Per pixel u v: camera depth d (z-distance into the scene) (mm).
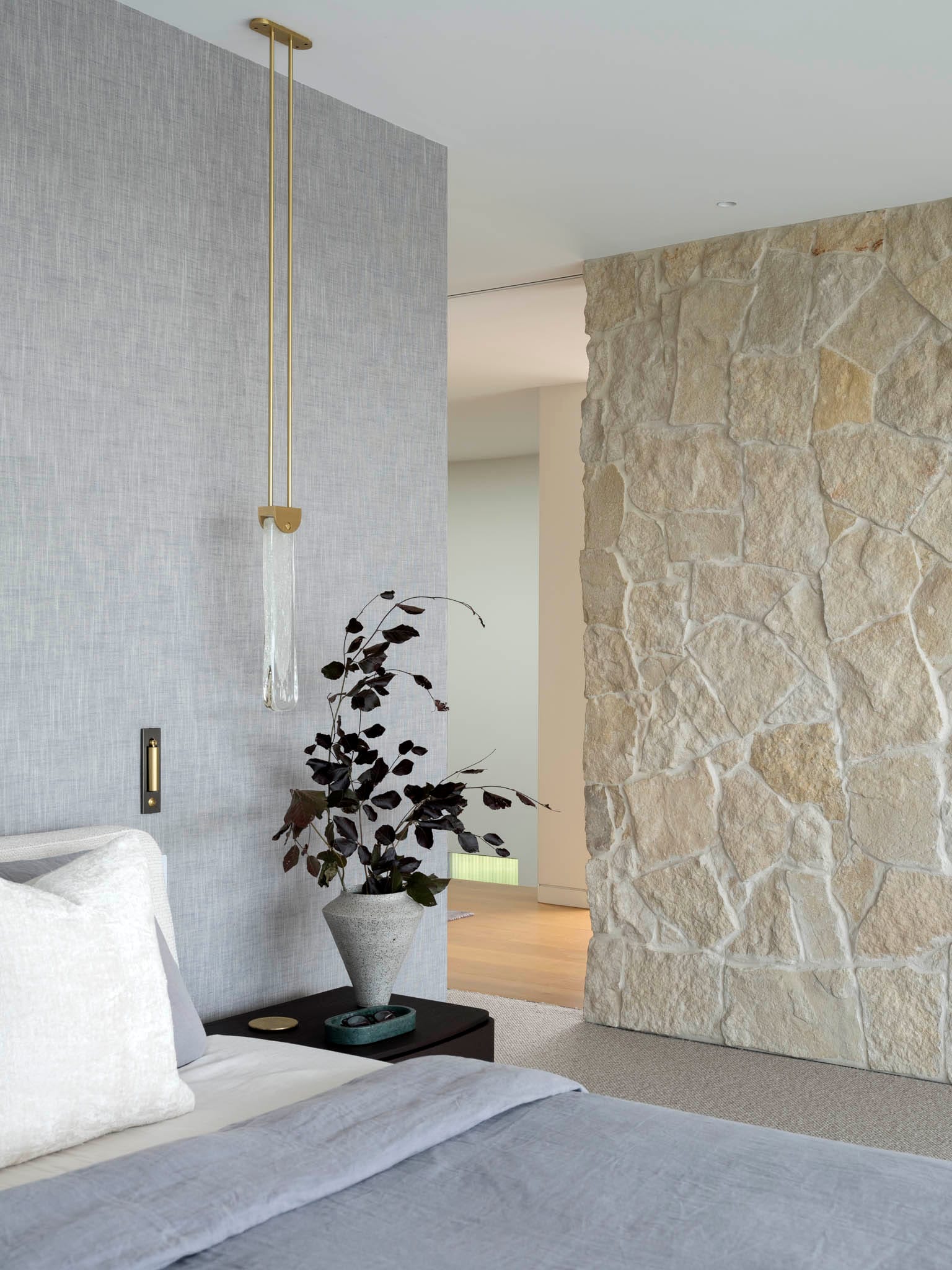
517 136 3549
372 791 3283
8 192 2555
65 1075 1938
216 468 2965
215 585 2961
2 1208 1540
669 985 4473
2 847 2379
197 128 2928
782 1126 3605
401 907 2963
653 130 3498
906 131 3496
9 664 2557
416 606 3494
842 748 4141
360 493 3332
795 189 3953
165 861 2744
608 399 4660
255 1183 1648
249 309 3047
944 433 3975
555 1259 1521
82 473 2686
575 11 2812
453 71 3123
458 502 9398
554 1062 4172
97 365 2717
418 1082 2059
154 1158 1691
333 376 3262
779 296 4297
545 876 7094
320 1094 2092
